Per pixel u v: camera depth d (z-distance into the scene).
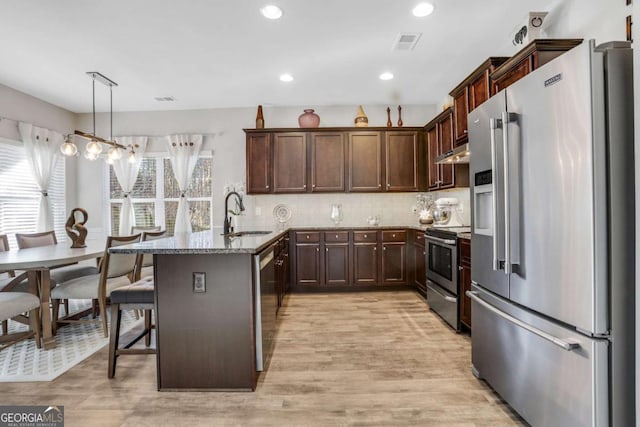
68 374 2.24
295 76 3.87
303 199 5.03
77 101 4.64
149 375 2.23
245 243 2.21
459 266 2.96
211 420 1.75
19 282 2.87
